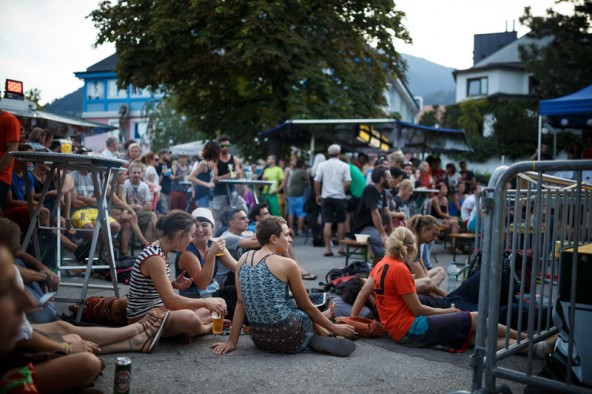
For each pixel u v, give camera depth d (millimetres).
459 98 52125
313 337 4828
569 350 3350
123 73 22812
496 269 3555
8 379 2924
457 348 5004
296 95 21234
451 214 15312
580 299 3402
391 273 5164
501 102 45844
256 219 8531
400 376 4305
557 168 3438
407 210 10688
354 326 5367
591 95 12852
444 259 11523
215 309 5145
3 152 6141
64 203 7293
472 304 5719
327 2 22922
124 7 22625
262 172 15914
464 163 18688
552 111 13000
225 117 24562
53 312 4816
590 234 4703
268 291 4680
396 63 25078
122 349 4551
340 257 11141
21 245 5906
